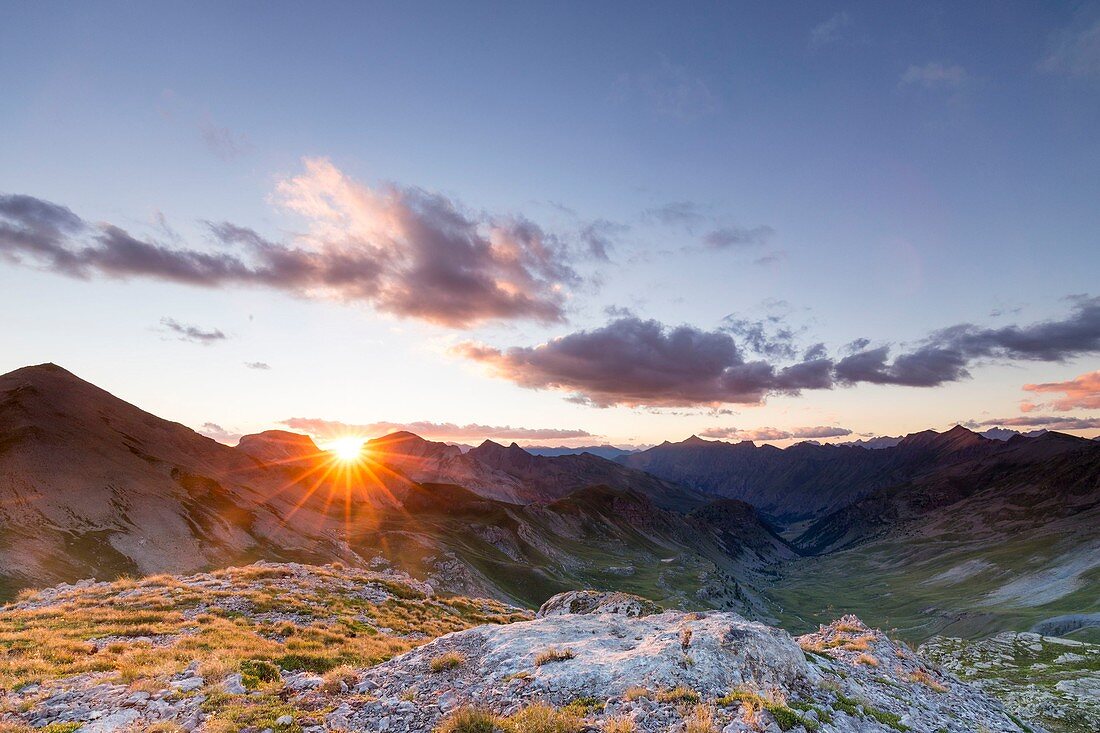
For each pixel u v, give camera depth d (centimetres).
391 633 3291
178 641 2541
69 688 1916
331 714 1783
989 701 2470
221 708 1775
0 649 2273
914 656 2753
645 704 1633
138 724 1653
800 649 2191
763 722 1507
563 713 1611
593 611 3847
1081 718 4031
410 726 1684
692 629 2203
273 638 2845
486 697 1830
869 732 1727
